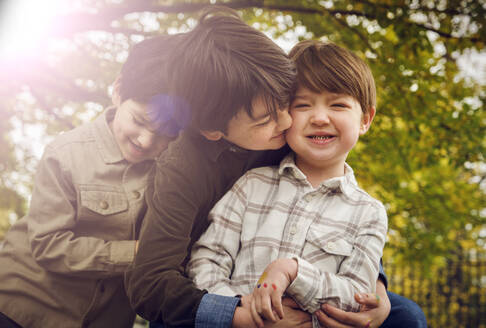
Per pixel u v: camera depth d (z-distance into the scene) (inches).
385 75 159.6
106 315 61.2
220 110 46.4
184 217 50.6
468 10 161.5
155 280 46.5
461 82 177.2
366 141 167.3
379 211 51.8
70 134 65.2
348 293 45.1
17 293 58.7
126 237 62.0
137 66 61.2
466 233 284.2
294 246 50.3
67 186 61.5
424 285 350.9
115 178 63.1
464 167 179.5
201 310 43.8
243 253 52.1
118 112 62.9
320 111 50.5
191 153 53.2
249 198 55.2
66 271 57.7
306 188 54.1
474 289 345.1
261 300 42.6
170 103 51.3
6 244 61.8
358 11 168.2
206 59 46.6
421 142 176.6
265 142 49.8
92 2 184.4
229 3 172.1
